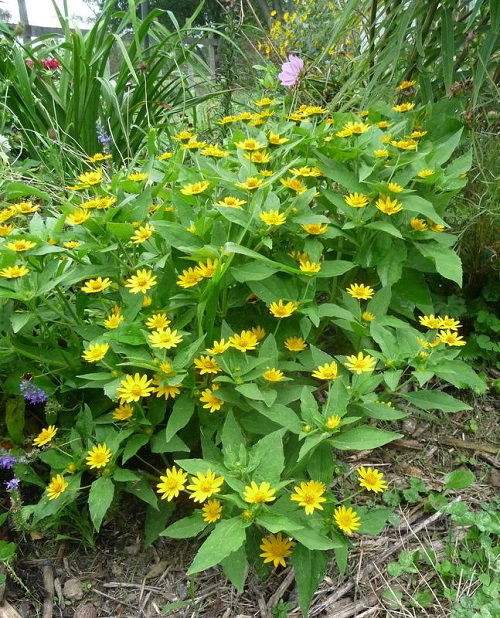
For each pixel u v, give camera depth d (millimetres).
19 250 576
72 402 655
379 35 1190
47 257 619
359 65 1100
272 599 548
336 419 486
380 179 688
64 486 536
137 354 545
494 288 821
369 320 627
